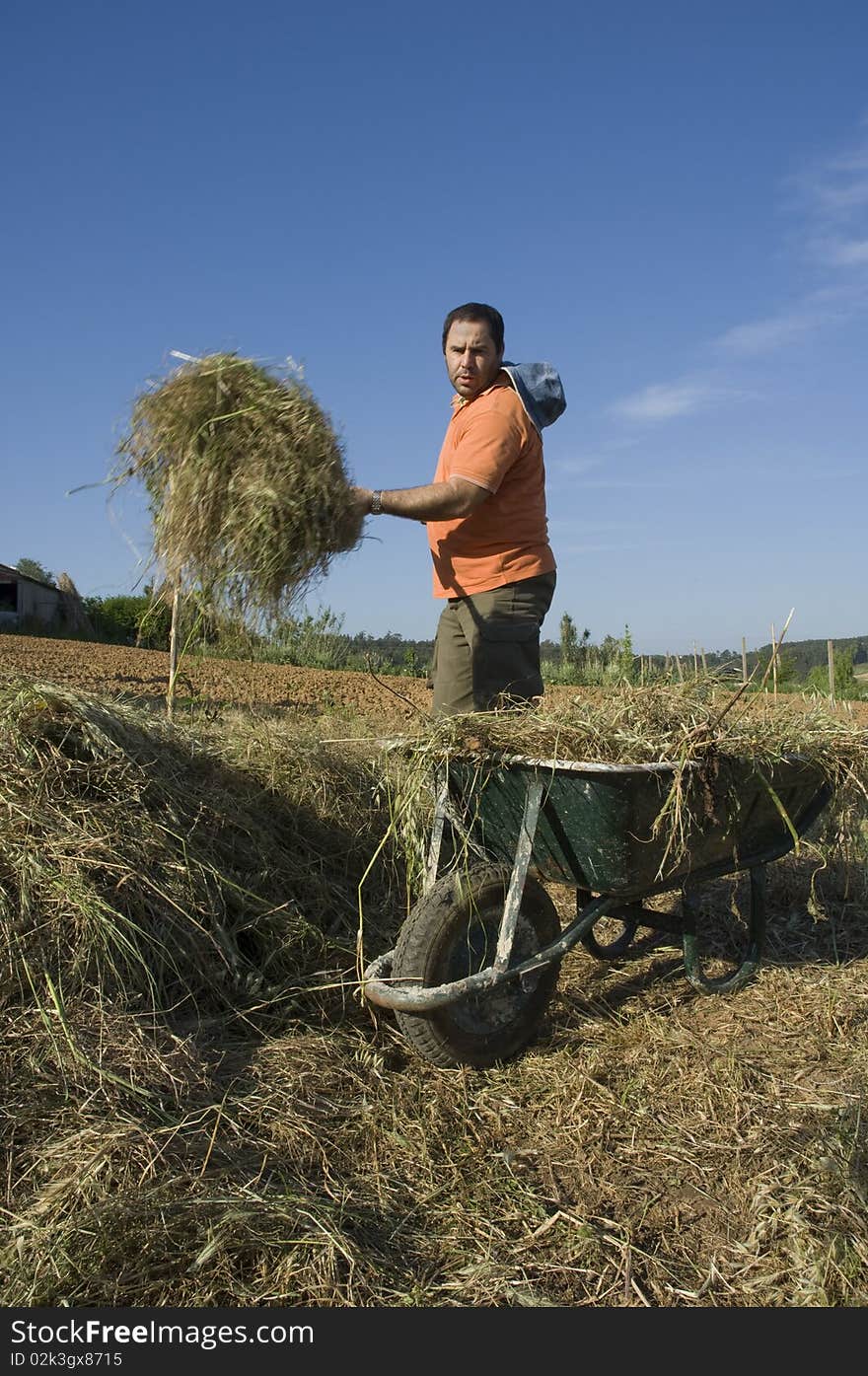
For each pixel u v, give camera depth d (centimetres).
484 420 324
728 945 393
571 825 288
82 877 271
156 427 288
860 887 448
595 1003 334
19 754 296
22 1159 208
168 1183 203
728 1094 267
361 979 277
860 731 352
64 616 3403
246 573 278
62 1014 243
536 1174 232
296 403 280
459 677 356
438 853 299
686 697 325
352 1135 239
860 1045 302
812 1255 199
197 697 838
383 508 298
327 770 401
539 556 349
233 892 314
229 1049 269
